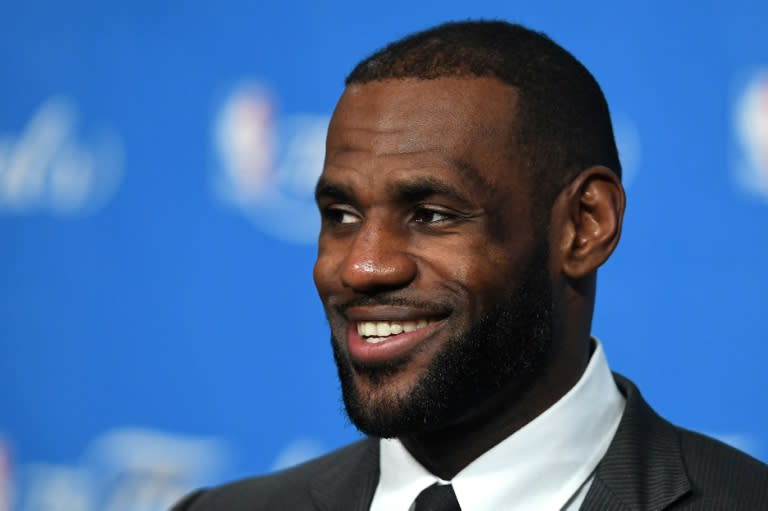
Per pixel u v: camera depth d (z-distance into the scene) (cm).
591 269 436
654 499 425
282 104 859
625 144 809
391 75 425
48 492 873
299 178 853
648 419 452
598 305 807
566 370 438
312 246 851
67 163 883
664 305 802
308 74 857
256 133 860
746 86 802
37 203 885
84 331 877
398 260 407
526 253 421
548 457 429
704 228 800
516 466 428
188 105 870
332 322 430
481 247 411
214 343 861
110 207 876
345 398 427
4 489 875
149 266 870
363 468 475
